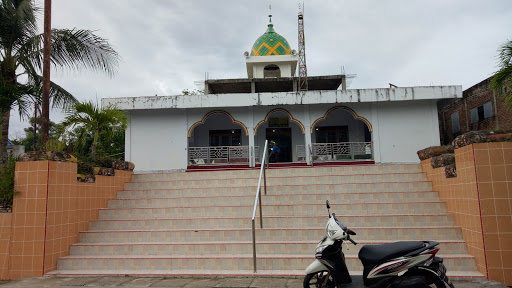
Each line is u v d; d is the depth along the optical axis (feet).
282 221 22.29
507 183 16.76
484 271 16.70
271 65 70.79
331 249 14.23
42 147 22.79
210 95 42.86
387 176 27.43
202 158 45.32
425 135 43.06
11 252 19.03
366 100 42.09
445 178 22.31
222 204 25.80
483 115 47.24
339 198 24.75
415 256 12.64
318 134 55.83
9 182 19.66
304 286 14.56
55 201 19.99
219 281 17.19
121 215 24.54
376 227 20.79
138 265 19.42
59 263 19.84
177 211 24.45
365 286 13.93
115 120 26.81
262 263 18.71
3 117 28.96
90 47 31.17
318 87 65.77
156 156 43.78
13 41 29.84
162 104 42.55
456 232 19.65
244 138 55.72
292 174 30.89
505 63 17.99
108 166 26.91
